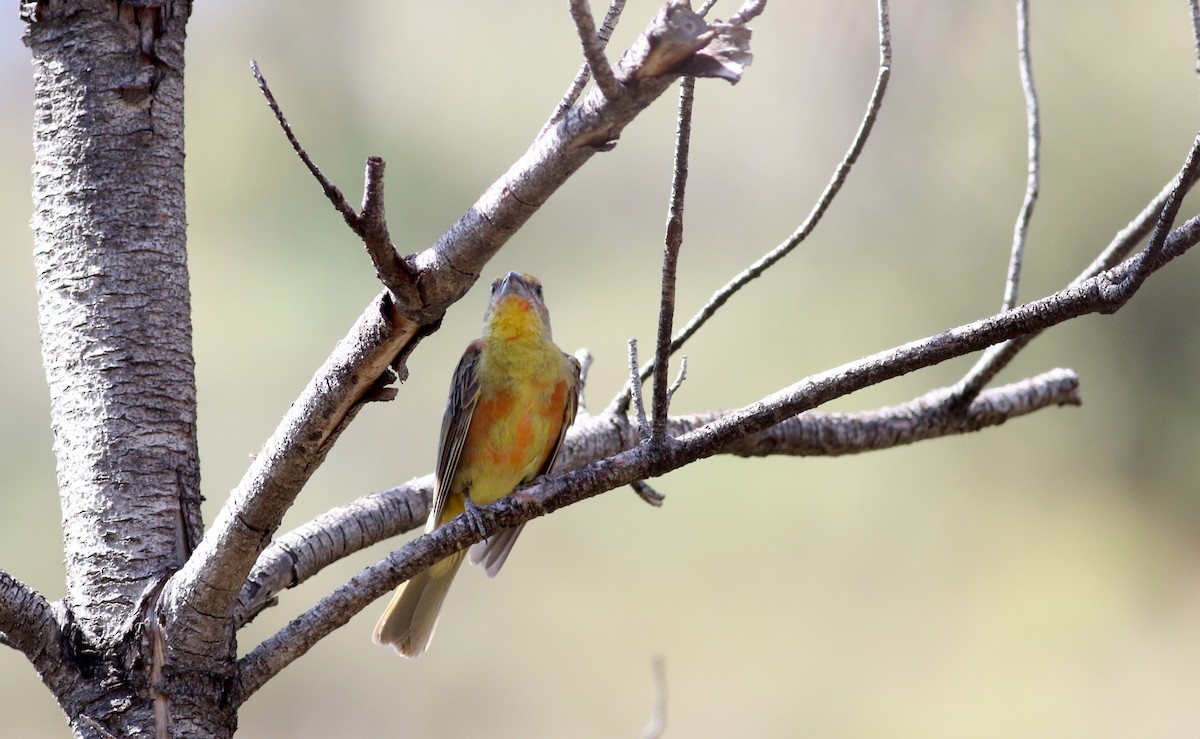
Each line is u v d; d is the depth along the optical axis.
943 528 17.06
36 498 14.45
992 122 13.59
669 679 15.88
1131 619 16.59
